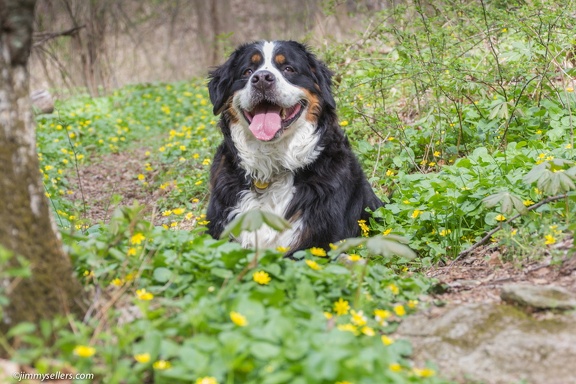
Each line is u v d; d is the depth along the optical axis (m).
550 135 5.68
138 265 3.35
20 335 2.63
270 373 2.51
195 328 2.74
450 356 3.00
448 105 6.91
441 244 4.73
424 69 6.20
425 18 6.91
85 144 10.15
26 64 2.85
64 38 15.38
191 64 18.19
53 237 2.90
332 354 2.50
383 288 3.58
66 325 2.83
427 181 5.35
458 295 3.68
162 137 10.46
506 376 2.84
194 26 18.30
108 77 15.81
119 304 3.15
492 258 4.25
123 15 16.88
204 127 9.17
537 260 4.00
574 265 3.77
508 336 3.03
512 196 4.00
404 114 7.70
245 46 5.28
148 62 17.92
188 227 6.01
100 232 4.00
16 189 2.74
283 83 4.87
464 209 4.80
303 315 3.02
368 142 7.02
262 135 4.81
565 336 2.98
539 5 6.00
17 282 2.63
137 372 2.64
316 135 5.05
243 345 2.57
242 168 5.09
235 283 3.21
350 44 7.94
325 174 4.98
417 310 3.44
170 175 7.60
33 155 2.85
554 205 4.41
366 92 7.23
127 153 9.85
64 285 2.89
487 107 6.62
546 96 6.41
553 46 6.18
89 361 2.65
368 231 5.26
